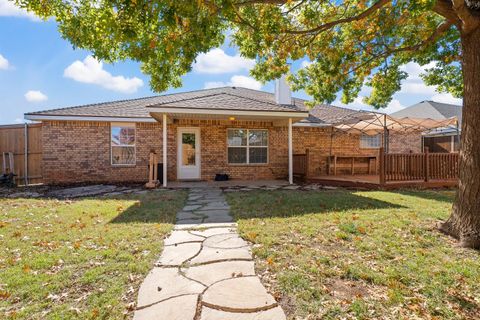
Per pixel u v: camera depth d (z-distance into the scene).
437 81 8.75
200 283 2.83
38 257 3.47
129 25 3.32
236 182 11.87
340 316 2.32
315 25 5.92
